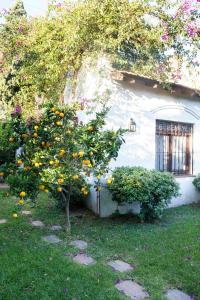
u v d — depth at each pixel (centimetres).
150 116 830
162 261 457
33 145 545
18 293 348
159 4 650
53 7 751
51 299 340
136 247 517
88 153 532
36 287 363
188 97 933
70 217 692
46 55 765
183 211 806
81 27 695
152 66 739
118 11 672
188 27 642
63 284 373
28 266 415
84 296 349
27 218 665
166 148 890
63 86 820
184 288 381
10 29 860
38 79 805
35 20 841
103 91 752
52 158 531
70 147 538
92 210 748
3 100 961
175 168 909
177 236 576
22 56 820
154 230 617
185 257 474
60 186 546
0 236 538
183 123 930
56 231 587
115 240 548
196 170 952
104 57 751
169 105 880
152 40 688
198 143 960
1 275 388
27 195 503
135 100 796
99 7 671
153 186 654
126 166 746
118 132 567
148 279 400
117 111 756
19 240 522
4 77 949
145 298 355
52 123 553
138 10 664
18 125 559
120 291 369
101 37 697
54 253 465
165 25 657
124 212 754
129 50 757
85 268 421
